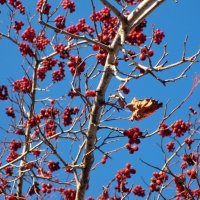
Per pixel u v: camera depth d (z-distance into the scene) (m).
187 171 9.91
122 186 10.93
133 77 8.72
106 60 10.29
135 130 10.05
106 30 10.76
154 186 10.26
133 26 10.05
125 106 9.63
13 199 11.49
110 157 10.19
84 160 10.40
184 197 10.16
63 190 11.95
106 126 10.24
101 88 10.26
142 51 9.91
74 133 10.69
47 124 11.49
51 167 11.50
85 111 10.52
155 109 9.41
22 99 11.33
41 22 9.60
